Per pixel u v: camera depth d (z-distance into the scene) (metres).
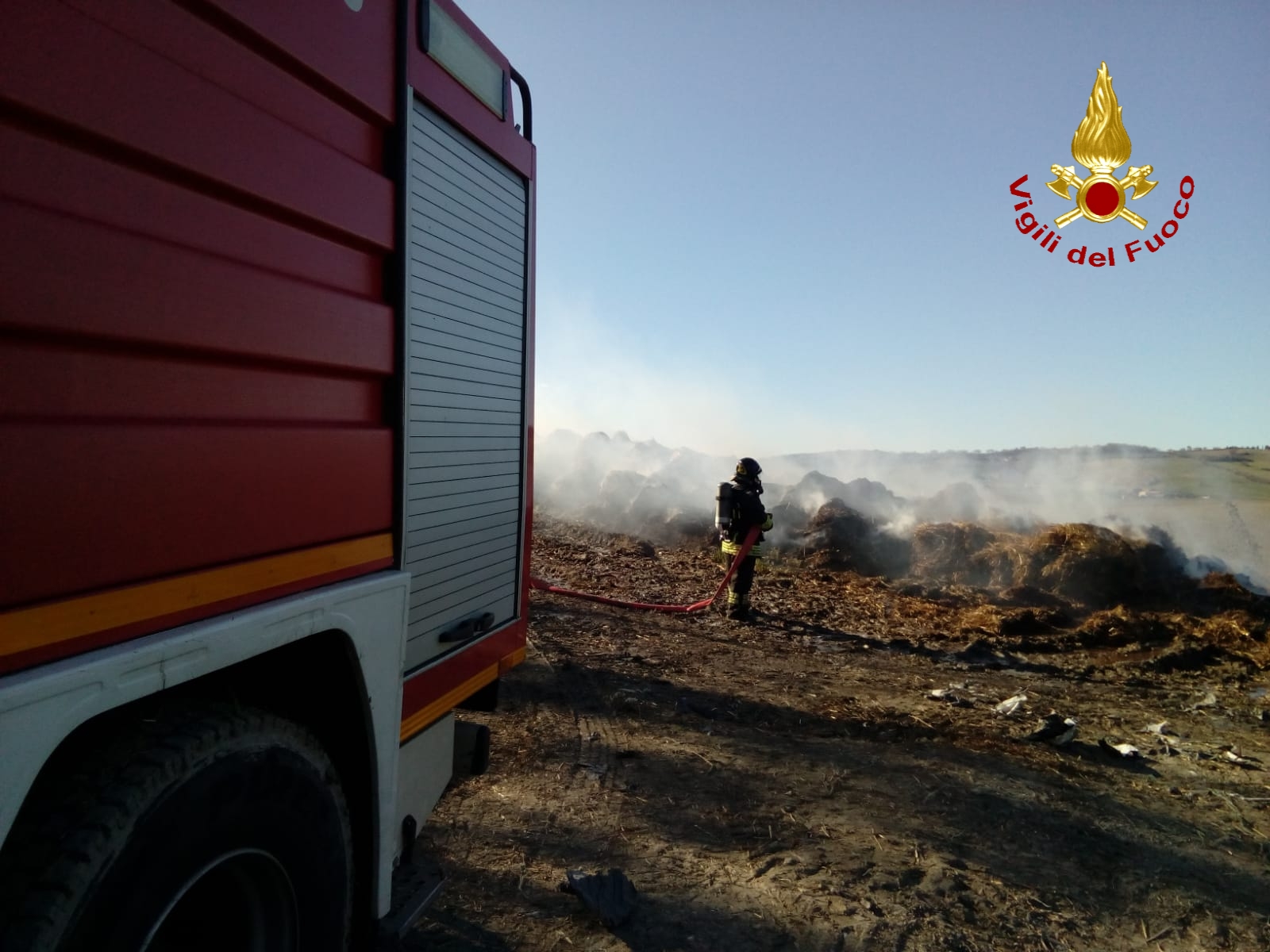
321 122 2.17
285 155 2.02
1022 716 6.84
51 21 1.45
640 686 6.77
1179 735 6.69
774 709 6.52
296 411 2.09
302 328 2.07
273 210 1.99
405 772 2.83
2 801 1.30
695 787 4.89
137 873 1.57
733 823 4.47
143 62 1.63
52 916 1.42
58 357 1.47
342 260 2.27
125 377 1.60
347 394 2.30
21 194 1.40
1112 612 10.33
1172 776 5.74
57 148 1.47
